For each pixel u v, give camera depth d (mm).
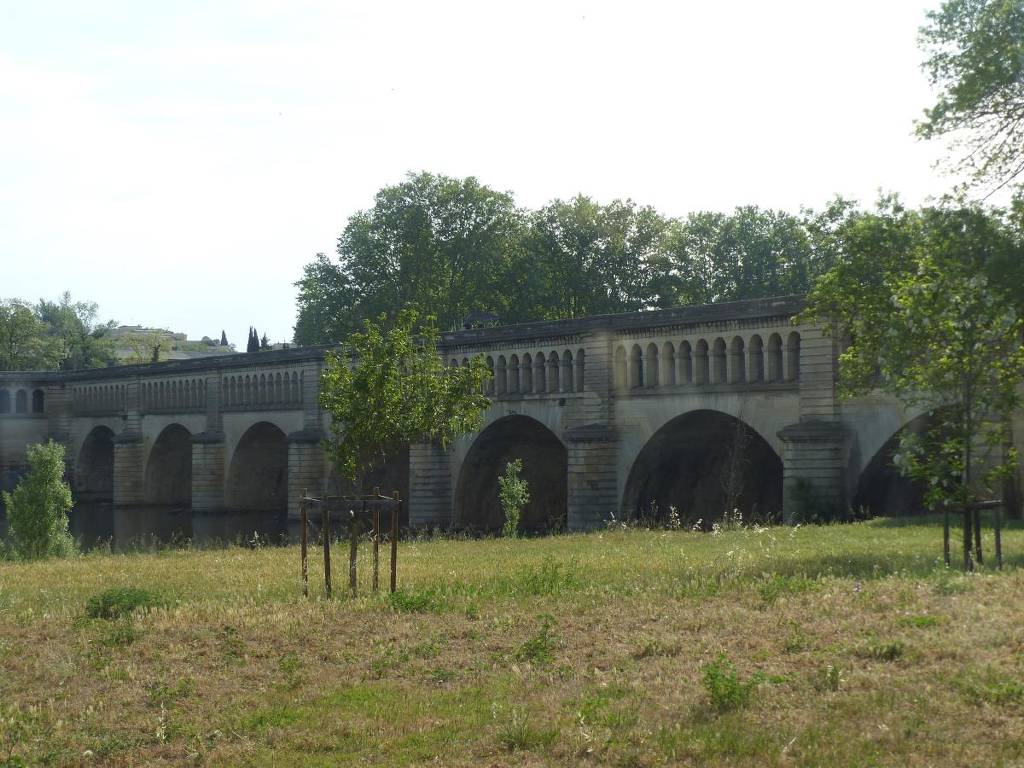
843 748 12297
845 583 21891
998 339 24000
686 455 62656
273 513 101188
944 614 17844
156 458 113062
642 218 107000
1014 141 35125
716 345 56812
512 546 40000
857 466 49906
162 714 15961
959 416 24438
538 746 13352
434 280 112375
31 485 49688
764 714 13695
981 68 34156
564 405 65375
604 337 62219
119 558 43875
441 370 43594
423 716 14984
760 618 19000
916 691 13922
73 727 15617
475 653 18438
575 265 105812
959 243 31078
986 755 11836
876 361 36250
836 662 15602
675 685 15266
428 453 73125
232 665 18609
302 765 13445
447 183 112875
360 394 41125
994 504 23609
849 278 40562
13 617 24688
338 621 21500
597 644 18125
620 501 61594
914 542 30922
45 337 167500
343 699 16156
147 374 112125
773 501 63219
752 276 106750
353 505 24906
